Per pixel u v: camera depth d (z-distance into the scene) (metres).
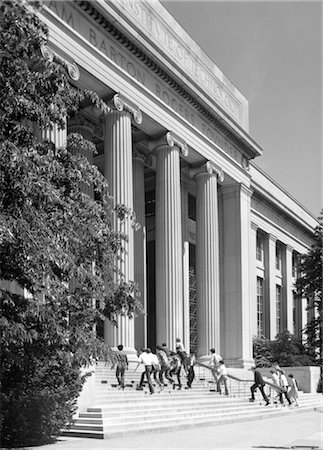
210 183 39.09
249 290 44.22
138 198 37.22
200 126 38.84
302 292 49.22
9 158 11.32
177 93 35.91
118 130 29.95
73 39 27.06
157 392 23.50
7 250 11.53
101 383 22.95
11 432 13.77
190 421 19.88
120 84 30.08
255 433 17.92
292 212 61.50
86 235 13.52
